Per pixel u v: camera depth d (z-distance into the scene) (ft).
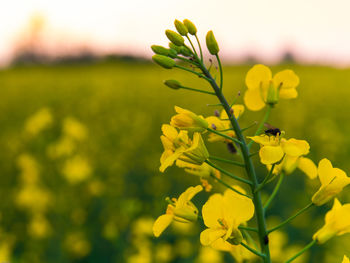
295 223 19.90
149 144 41.09
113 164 31.30
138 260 15.89
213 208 5.33
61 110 55.83
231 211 5.26
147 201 25.86
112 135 44.16
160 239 19.63
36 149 24.77
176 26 6.47
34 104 61.21
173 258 17.58
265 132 5.42
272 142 5.33
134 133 42.98
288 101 54.39
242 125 38.78
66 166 22.08
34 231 20.68
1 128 50.24
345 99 56.95
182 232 18.34
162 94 64.80
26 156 22.81
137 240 16.97
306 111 47.83
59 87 76.18
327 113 47.42
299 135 38.63
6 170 32.48
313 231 19.15
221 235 5.26
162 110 55.77
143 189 27.68
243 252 6.46
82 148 25.80
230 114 5.98
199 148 5.82
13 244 21.83
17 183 31.89
